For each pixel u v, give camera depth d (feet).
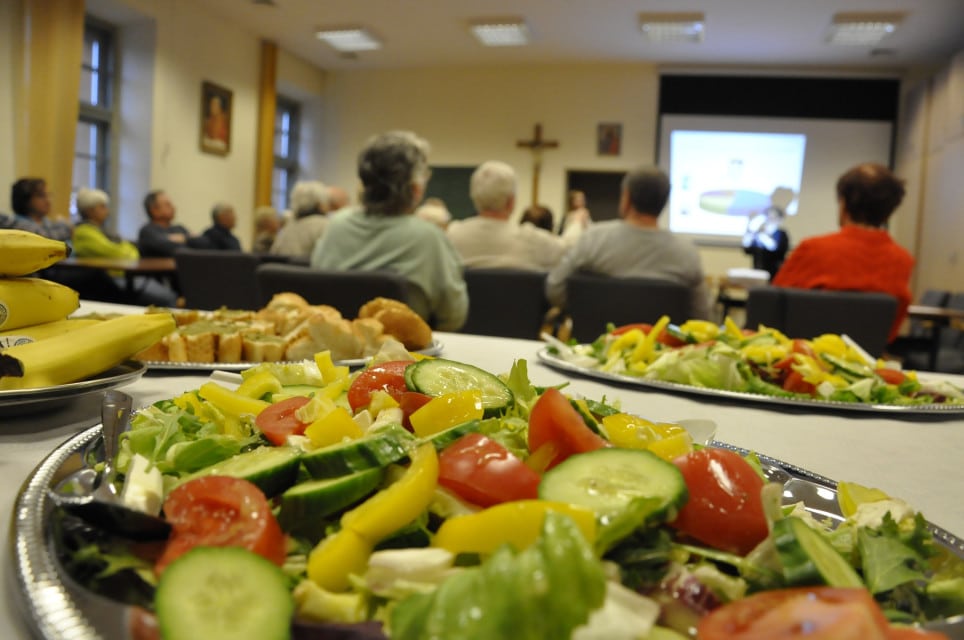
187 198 24.31
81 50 19.40
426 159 7.39
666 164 28.22
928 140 25.20
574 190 29.22
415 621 0.84
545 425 1.31
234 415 1.65
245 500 1.06
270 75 27.22
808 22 22.63
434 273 6.95
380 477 1.19
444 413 1.41
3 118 18.53
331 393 1.72
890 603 1.11
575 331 8.09
